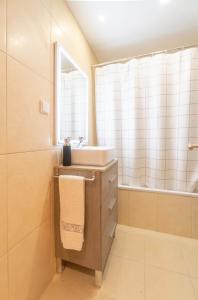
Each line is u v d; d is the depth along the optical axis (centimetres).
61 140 129
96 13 155
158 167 187
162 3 146
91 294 107
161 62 181
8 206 80
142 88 195
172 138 186
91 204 110
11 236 82
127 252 146
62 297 105
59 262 121
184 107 175
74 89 160
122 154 208
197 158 176
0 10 73
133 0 142
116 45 207
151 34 188
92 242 112
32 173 97
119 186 189
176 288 111
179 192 171
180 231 170
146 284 114
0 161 75
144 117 197
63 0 134
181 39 198
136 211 184
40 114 104
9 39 78
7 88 78
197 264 132
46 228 111
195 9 154
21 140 88
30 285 96
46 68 110
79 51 170
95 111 217
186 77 173
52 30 117
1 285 76
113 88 204
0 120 74
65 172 117
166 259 137
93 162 124
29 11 92
